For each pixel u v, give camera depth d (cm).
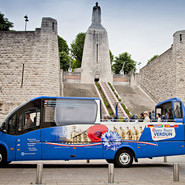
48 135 942
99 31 4753
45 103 972
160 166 1050
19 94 2148
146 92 3703
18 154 919
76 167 996
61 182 682
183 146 1045
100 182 688
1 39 2258
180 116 1078
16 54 2230
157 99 3262
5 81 2177
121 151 995
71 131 961
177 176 713
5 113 2109
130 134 1006
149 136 1022
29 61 2214
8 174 799
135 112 2625
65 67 5381
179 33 2772
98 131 982
